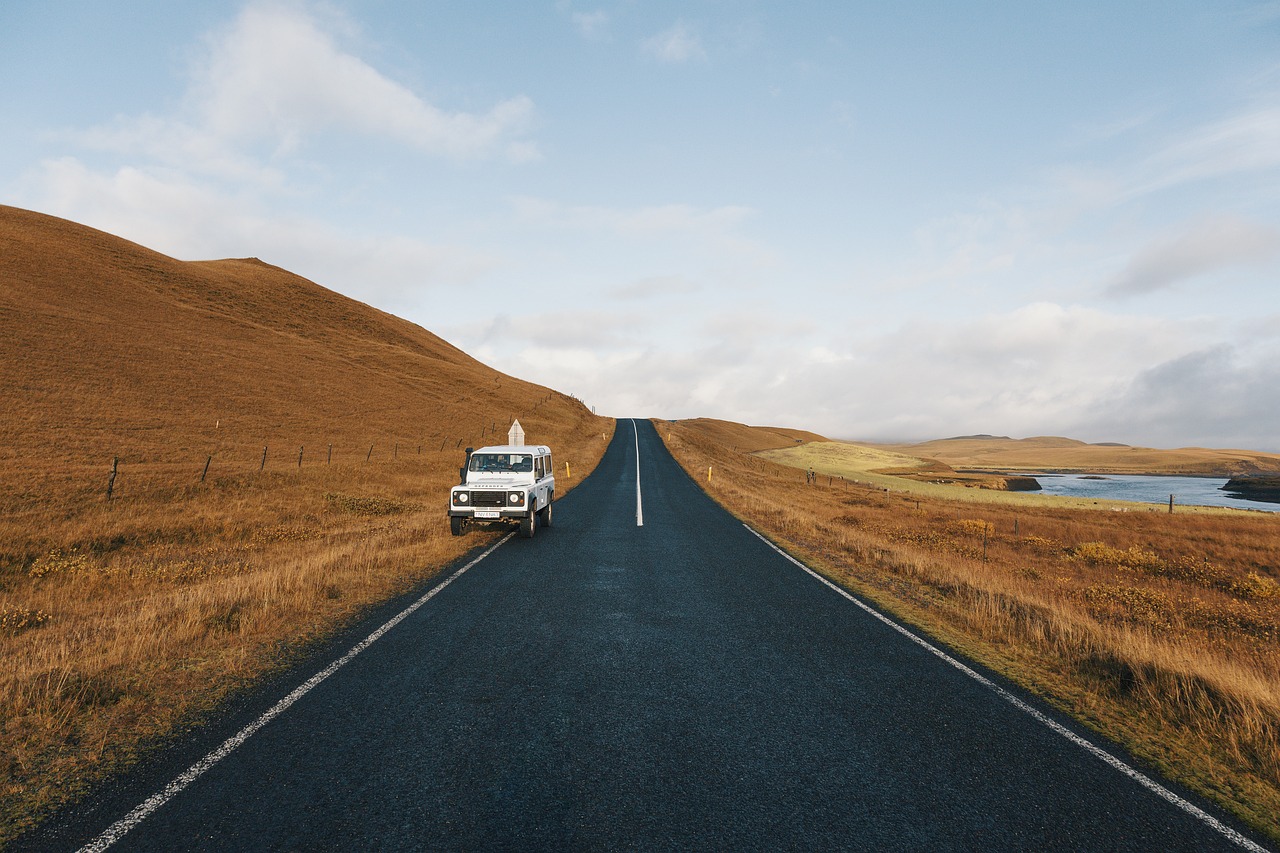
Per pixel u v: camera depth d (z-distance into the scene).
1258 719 4.03
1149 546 21.05
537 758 3.46
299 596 7.16
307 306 84.06
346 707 4.18
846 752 3.61
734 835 2.74
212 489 18.64
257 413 37.91
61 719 3.89
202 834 2.71
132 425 29.77
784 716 4.13
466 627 6.24
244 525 15.01
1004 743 3.79
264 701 4.27
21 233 59.75
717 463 46.72
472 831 2.74
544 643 5.73
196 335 52.06
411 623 6.37
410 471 28.11
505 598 7.51
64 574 10.27
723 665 5.18
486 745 3.62
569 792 3.09
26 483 16.20
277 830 2.74
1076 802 3.11
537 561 10.02
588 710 4.17
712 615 6.86
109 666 4.95
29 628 7.03
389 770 3.30
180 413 33.97
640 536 13.04
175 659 5.18
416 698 4.35
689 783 3.20
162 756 3.45
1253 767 3.56
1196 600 10.09
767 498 25.44
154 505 16.25
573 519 15.84
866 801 3.06
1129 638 5.84
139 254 71.69
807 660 5.36
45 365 34.81
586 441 57.06
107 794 3.06
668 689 4.60
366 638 5.83
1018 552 16.86
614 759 3.46
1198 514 34.81
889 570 10.09
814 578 9.10
